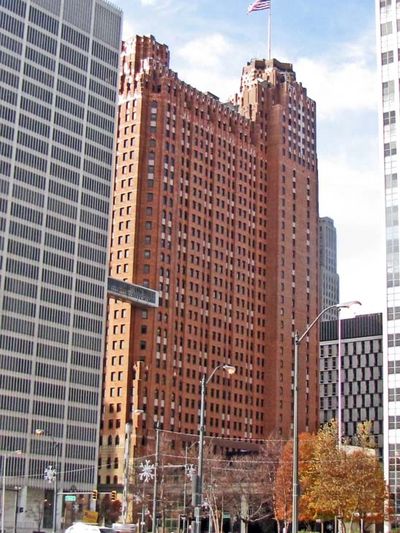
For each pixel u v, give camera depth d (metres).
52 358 170.12
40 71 175.50
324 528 165.25
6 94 167.50
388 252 164.88
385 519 126.25
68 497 153.75
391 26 173.25
